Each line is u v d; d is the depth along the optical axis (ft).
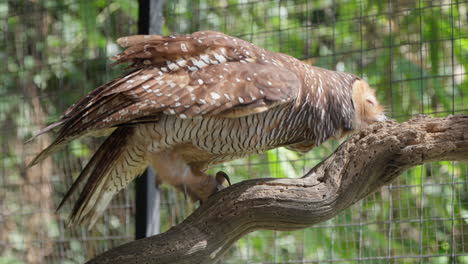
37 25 38.99
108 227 34.99
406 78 34.81
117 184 23.21
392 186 30.86
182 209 32.99
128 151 22.08
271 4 36.27
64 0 40.24
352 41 36.19
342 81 24.38
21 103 38.09
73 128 20.18
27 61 38.93
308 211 20.06
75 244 36.14
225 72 20.76
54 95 36.52
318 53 36.17
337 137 23.97
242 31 35.73
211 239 20.02
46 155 21.01
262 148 22.95
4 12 39.50
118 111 19.99
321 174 20.54
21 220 37.47
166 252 19.56
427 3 34.32
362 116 24.70
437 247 31.89
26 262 36.96
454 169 32.32
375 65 35.81
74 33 39.75
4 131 37.91
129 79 20.36
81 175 22.43
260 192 20.16
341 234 32.81
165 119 20.68
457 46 34.42
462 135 19.52
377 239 32.53
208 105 20.08
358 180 20.25
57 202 36.73
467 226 32.63
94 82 36.96
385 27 35.60
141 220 27.86
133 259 19.38
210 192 21.94
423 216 33.04
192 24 35.45
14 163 37.68
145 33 28.73
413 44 31.89
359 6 35.76
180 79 20.49
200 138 20.98
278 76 21.12
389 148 20.02
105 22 39.55
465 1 31.76
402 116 31.89
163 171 21.65
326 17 36.40
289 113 21.83
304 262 32.40
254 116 21.25
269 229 20.65
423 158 19.94
